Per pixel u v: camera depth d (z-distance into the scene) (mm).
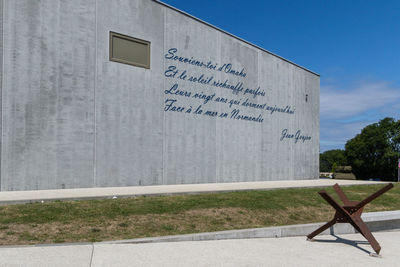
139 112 17438
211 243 7277
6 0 13891
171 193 11930
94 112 15883
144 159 17531
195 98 19969
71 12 15375
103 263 5504
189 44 19828
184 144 19297
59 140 14852
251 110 23375
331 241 8070
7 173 13664
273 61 25250
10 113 13805
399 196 15969
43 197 10547
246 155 22750
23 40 14148
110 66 16469
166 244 7004
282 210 11039
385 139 51000
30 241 6852
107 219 8422
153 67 18094
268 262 6027
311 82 28844
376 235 9219
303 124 27656
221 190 13562
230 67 22094
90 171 15680
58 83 14906
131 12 17344
